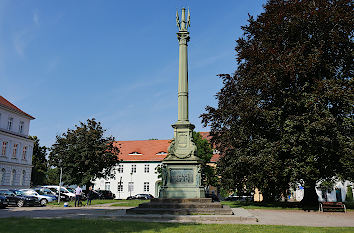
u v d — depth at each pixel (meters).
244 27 26.61
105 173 38.53
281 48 23.78
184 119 19.34
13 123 47.88
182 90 19.81
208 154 43.88
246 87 24.52
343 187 47.34
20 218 13.27
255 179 23.75
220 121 26.28
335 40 21.59
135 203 29.64
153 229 10.45
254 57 24.17
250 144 23.58
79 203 29.44
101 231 9.83
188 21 21.09
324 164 21.58
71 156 36.53
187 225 11.70
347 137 20.81
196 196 17.72
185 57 20.39
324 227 11.88
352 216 17.42
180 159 18.31
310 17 22.27
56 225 11.03
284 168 21.45
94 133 37.25
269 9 25.36
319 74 22.80
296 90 22.61
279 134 22.53
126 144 64.31
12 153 46.69
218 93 27.39
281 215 17.62
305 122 20.42
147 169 58.69
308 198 25.22
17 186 47.03
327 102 21.34
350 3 22.89
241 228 11.05
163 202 17.27
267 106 23.44
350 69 23.39
